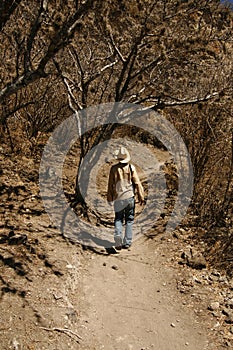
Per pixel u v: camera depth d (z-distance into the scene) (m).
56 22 4.10
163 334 4.23
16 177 7.37
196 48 5.35
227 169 7.56
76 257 5.25
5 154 8.41
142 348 3.99
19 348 3.46
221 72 6.82
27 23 6.37
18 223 5.62
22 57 6.89
